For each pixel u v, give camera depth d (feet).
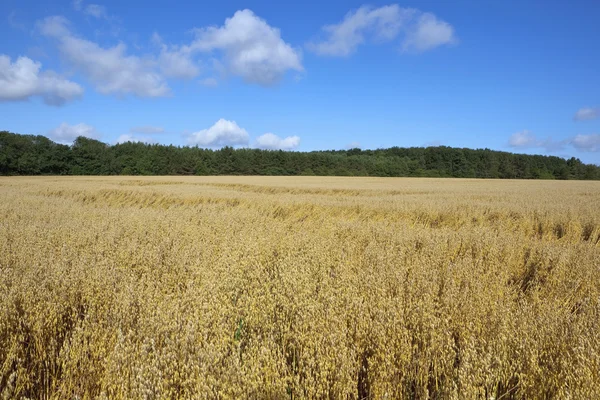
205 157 329.52
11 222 30.17
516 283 19.01
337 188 104.78
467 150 394.32
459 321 12.08
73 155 291.58
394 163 342.23
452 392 8.25
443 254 21.81
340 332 10.48
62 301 13.05
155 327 10.71
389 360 9.48
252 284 15.70
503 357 9.64
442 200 59.57
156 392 8.15
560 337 10.49
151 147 339.77
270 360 9.18
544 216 40.55
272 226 31.96
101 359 9.68
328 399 8.48
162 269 17.75
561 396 8.32
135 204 62.03
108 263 17.66
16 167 263.29
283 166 334.65
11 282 13.89
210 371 8.72
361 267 18.74
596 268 17.88
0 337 10.60
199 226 30.14
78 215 37.11
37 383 9.68
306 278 15.40
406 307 12.98
